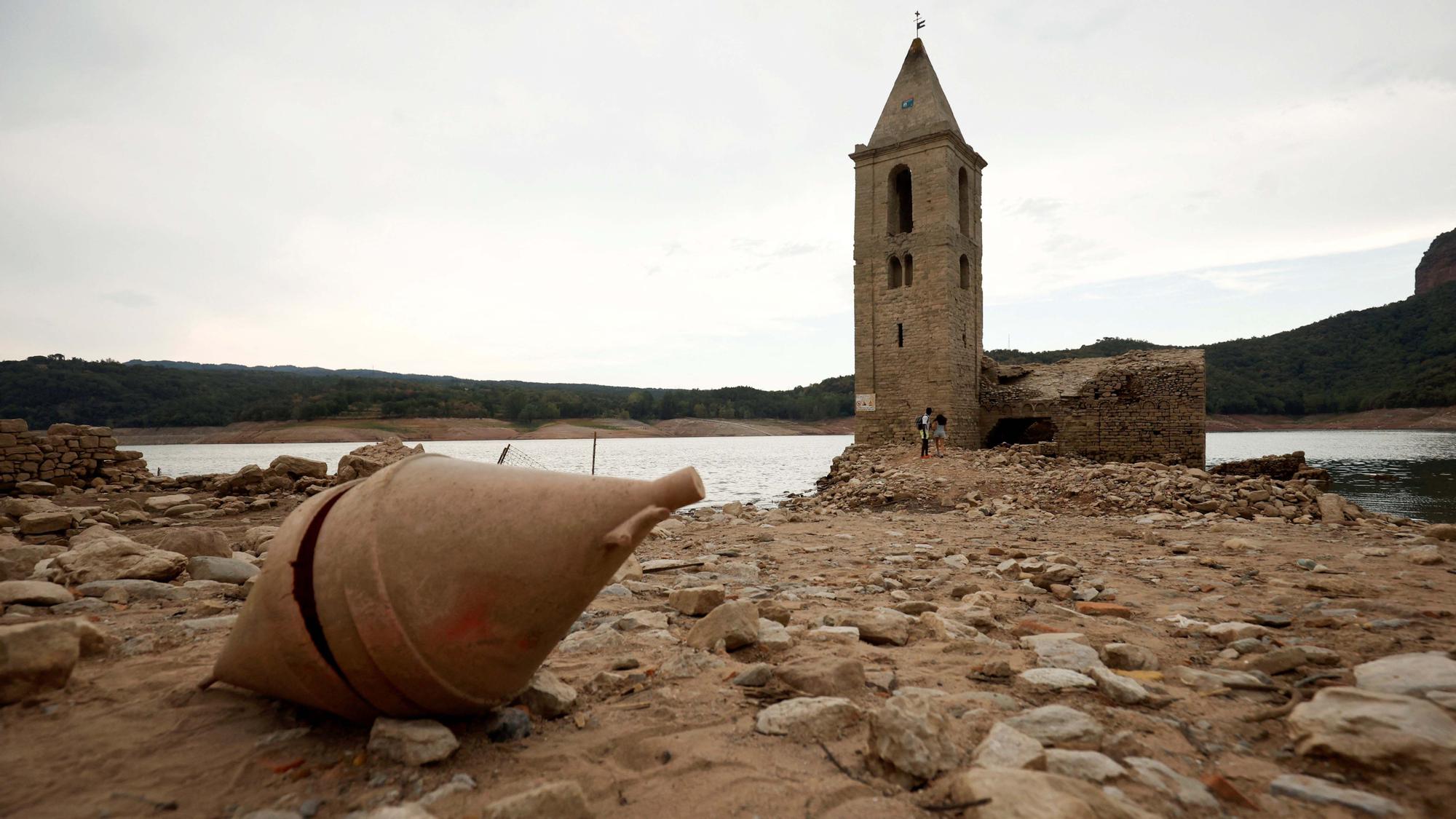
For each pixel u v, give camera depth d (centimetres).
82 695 335
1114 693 358
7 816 229
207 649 417
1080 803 223
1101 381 3036
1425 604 567
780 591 665
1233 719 333
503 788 259
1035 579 692
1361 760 271
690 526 1230
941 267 2931
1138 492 1562
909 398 3012
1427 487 2456
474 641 280
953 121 3145
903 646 464
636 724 323
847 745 298
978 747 281
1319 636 478
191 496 1541
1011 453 2320
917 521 1339
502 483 300
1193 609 577
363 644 277
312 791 254
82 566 597
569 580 284
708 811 244
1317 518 1333
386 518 290
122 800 243
